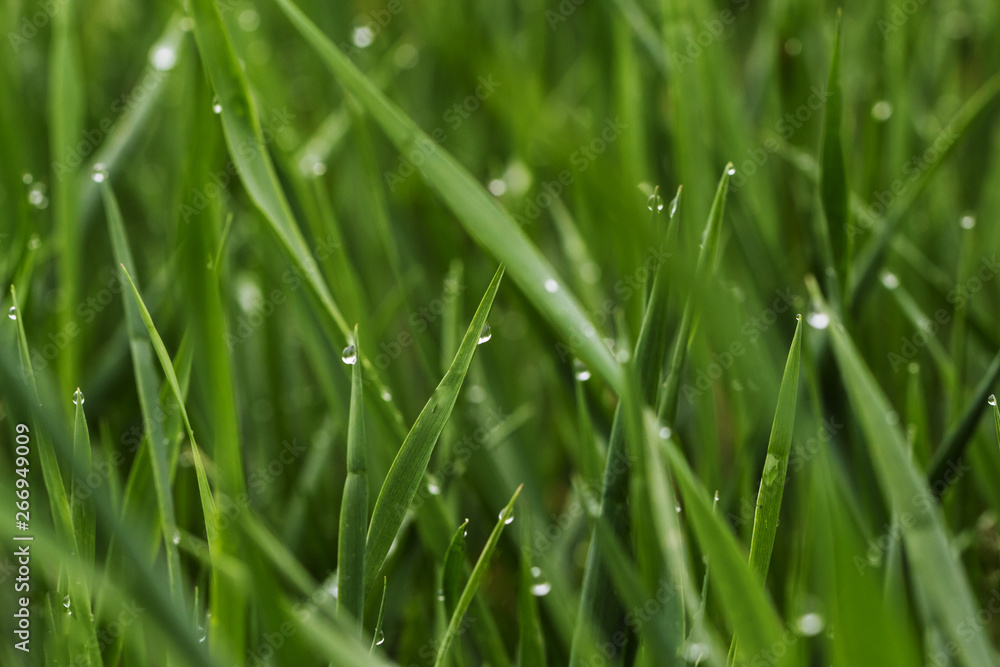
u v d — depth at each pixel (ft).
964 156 3.13
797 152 2.62
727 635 2.25
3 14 3.30
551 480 2.57
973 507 2.43
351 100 2.49
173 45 2.73
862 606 1.95
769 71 3.10
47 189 3.04
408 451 2.10
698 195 2.50
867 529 2.23
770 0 3.07
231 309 2.57
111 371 2.45
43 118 3.18
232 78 2.14
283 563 2.15
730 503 2.33
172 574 2.14
